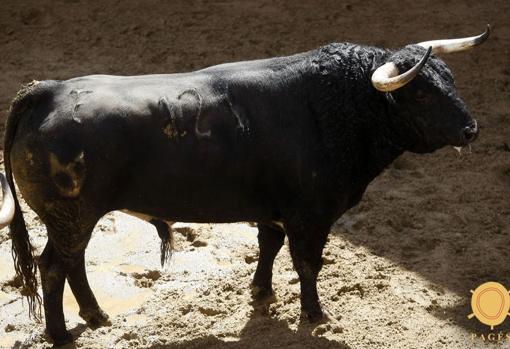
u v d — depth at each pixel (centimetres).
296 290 1853
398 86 1510
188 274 1936
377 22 3341
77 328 1750
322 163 1633
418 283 1886
